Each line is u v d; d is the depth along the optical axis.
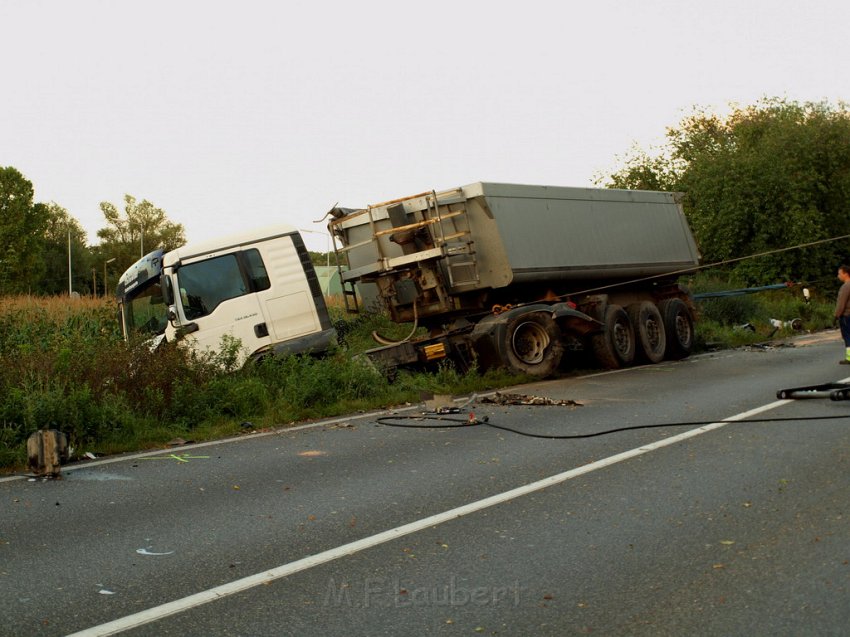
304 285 13.62
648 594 4.43
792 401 10.77
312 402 12.05
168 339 13.02
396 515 6.14
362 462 8.16
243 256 13.36
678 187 44.09
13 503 6.93
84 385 10.41
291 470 7.94
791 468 7.11
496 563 4.99
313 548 5.41
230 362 12.35
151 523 6.18
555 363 15.07
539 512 6.06
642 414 10.38
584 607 4.29
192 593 4.64
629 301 18.89
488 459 8.02
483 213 14.77
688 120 53.66
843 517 5.64
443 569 4.91
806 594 4.33
